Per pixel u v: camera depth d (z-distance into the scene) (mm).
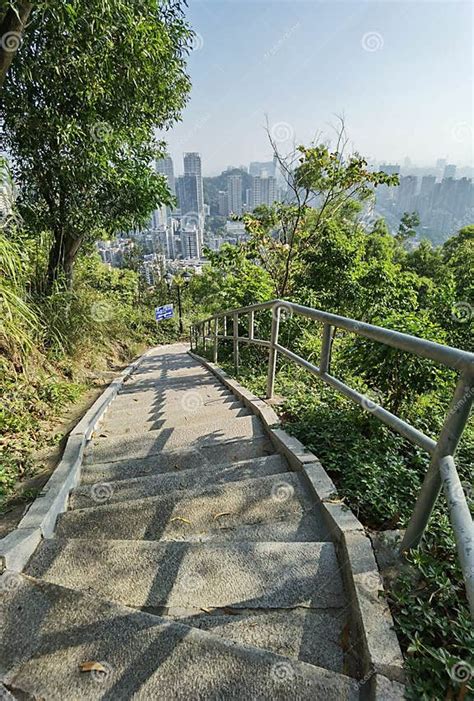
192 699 894
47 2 2717
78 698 904
